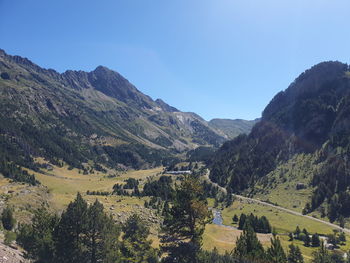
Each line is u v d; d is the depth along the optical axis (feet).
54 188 641.40
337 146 640.58
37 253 121.29
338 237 347.56
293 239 362.12
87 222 122.83
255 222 378.94
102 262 125.39
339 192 490.49
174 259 136.36
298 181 624.18
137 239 163.02
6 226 154.92
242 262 137.49
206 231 300.81
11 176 609.42
